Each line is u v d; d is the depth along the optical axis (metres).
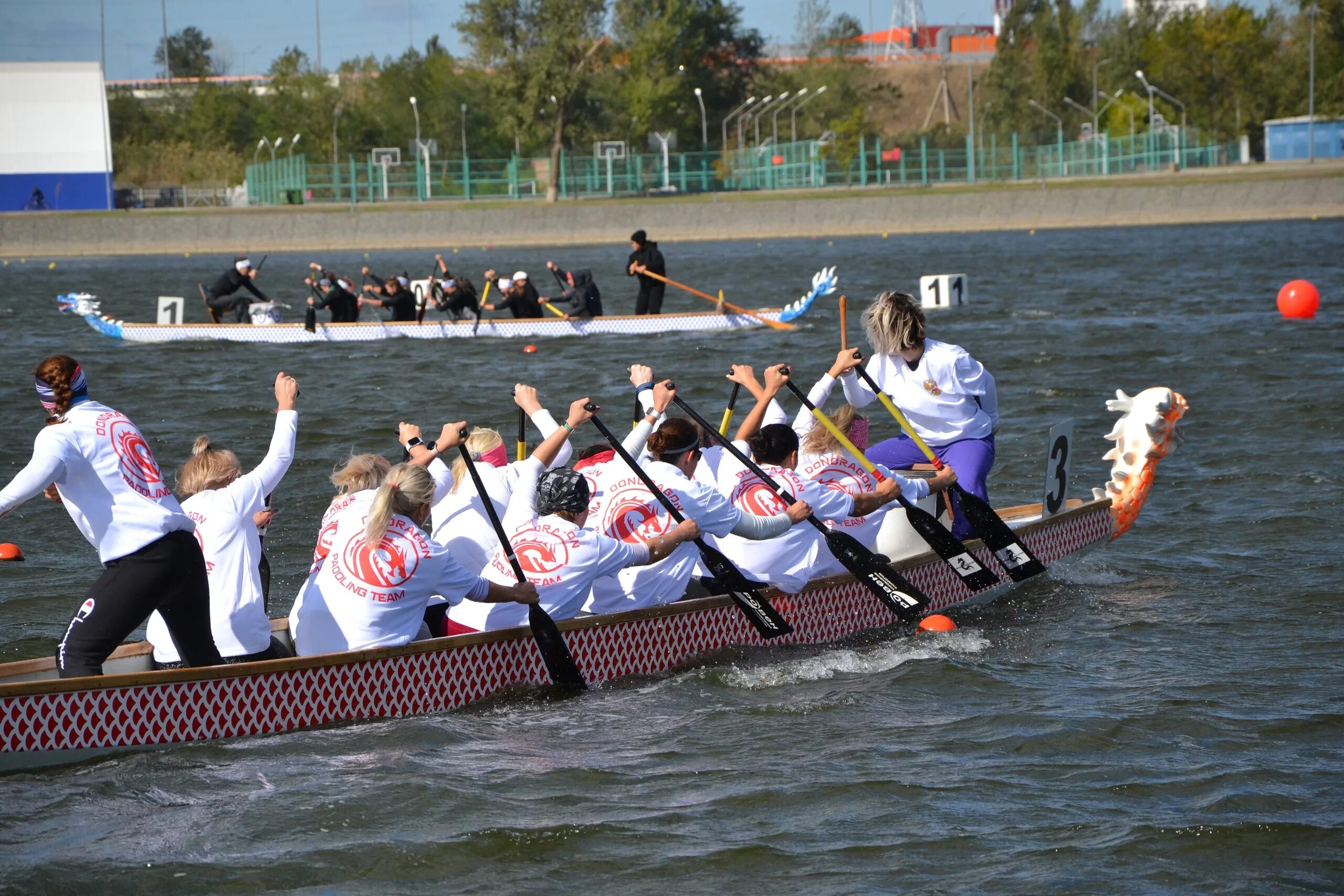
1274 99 183.75
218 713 12.97
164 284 86.50
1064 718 13.76
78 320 61.47
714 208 132.38
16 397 37.19
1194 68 188.12
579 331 50.19
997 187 149.38
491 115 167.00
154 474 12.55
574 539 14.48
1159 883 10.35
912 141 189.50
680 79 186.88
